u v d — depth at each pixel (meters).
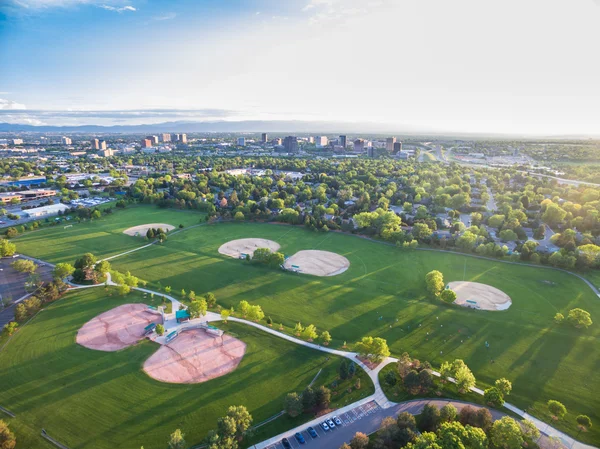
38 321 119.44
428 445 66.06
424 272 158.00
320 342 109.56
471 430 70.00
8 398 87.38
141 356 102.62
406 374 91.56
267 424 80.44
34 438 76.88
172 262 168.75
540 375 95.88
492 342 109.56
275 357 102.56
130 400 87.00
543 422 81.50
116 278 138.12
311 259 172.62
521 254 169.75
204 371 96.81
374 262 169.00
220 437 72.94
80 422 80.88
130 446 75.12
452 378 94.25
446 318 121.94
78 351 104.50
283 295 137.88
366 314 124.75
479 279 150.88
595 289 141.50
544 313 124.75
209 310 126.81
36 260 169.50
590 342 108.94
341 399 87.69
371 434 77.81
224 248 187.12
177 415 82.81
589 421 79.00
